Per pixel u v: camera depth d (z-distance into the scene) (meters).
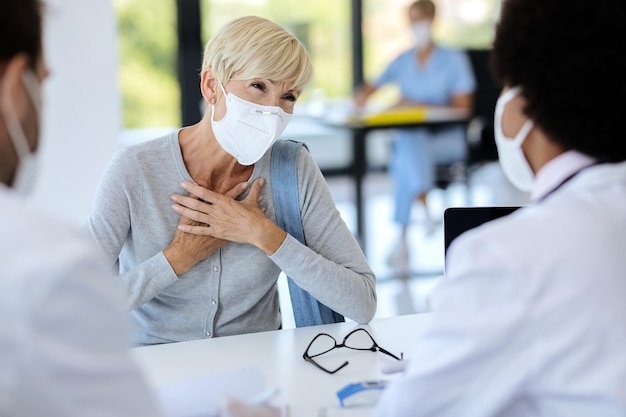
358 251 1.73
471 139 5.02
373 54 6.27
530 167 0.99
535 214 0.89
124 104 5.36
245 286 1.68
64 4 3.14
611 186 0.89
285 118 1.61
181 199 1.62
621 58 0.86
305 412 1.22
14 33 0.82
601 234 0.85
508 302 0.84
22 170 0.88
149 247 1.66
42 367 0.70
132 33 5.28
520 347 0.83
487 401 0.85
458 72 4.82
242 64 1.54
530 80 0.91
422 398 0.88
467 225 1.44
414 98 4.92
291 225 1.70
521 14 0.91
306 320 1.72
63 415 0.71
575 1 0.87
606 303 0.82
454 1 6.36
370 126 4.41
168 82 5.41
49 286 0.71
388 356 1.45
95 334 0.74
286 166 1.68
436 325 0.89
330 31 6.13
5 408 0.71
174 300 1.67
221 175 1.68
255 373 1.28
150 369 1.40
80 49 3.21
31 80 0.86
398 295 3.94
